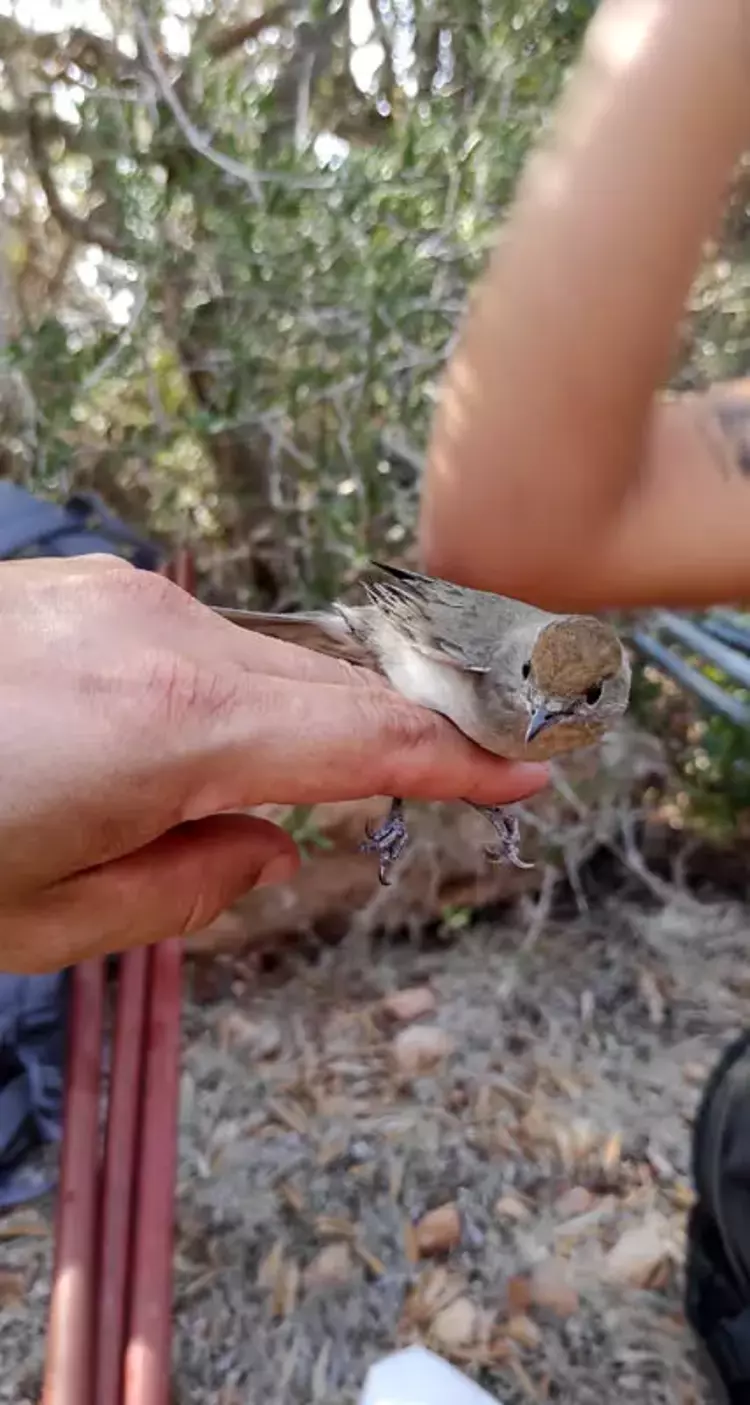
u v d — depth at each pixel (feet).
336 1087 1.60
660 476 0.63
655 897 1.95
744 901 1.95
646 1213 1.40
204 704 0.57
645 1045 1.67
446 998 1.76
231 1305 1.30
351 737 0.61
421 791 0.67
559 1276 1.32
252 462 1.86
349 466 1.75
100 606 0.59
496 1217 1.40
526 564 0.62
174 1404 1.21
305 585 1.82
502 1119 1.54
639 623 1.69
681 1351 1.24
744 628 1.58
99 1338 0.89
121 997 1.15
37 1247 1.35
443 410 0.63
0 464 1.84
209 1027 1.70
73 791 0.54
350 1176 1.46
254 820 0.70
